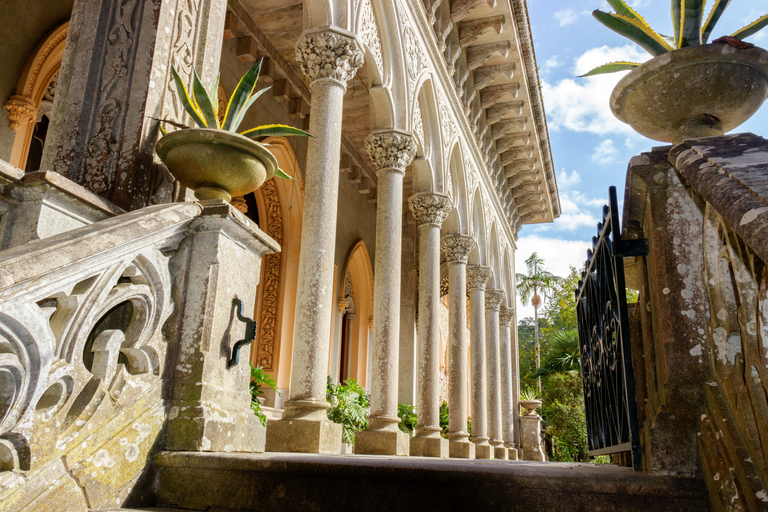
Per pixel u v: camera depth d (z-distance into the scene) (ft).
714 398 7.09
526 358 147.23
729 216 5.96
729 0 11.27
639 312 11.38
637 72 9.06
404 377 52.44
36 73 26.48
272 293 39.58
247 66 35.27
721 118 9.05
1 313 6.30
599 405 13.07
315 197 21.48
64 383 7.18
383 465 7.31
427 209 34.40
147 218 8.45
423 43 33.32
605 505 6.66
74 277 7.21
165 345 8.91
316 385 20.02
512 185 59.41
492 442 48.34
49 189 8.69
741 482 6.10
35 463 6.66
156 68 12.10
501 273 52.70
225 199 10.41
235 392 9.68
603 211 10.19
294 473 7.61
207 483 8.02
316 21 23.71
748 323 6.48
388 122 28.96
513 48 41.88
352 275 52.85
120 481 7.63
